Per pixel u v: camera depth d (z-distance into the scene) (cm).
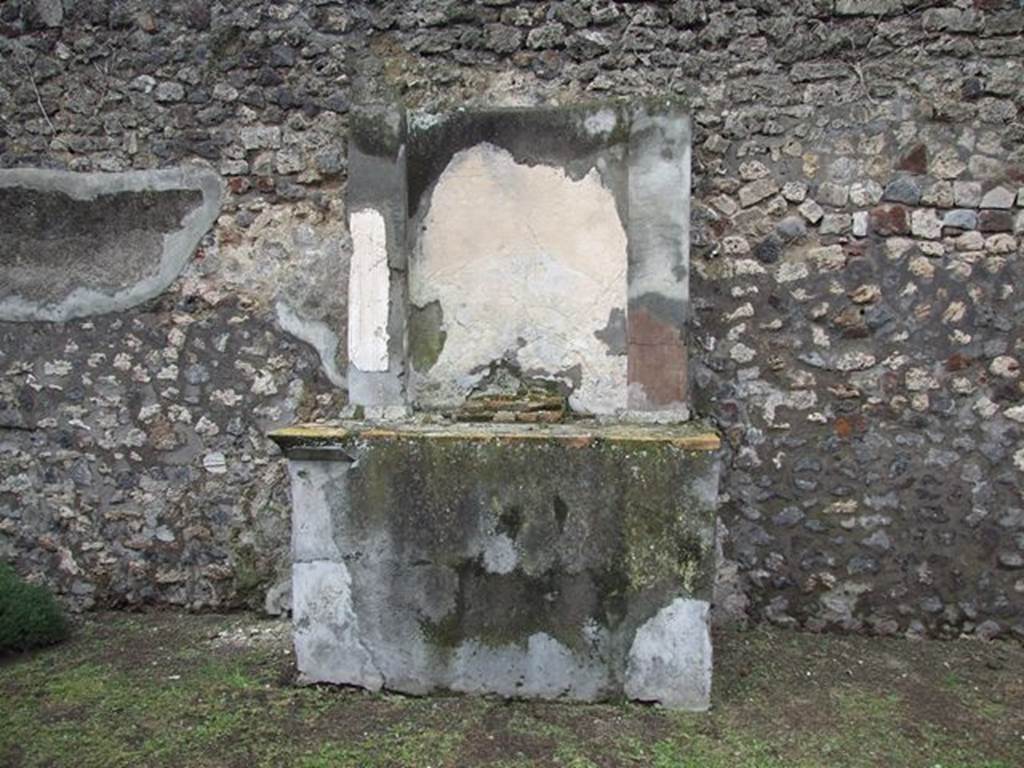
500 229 300
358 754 234
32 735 247
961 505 315
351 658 270
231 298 348
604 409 296
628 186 290
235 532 349
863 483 319
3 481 360
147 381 353
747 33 321
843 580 321
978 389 313
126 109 351
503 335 301
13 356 359
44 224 356
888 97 315
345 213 341
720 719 253
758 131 321
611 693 260
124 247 353
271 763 231
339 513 267
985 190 312
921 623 317
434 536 262
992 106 312
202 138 348
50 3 352
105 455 355
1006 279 312
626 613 258
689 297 317
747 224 323
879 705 264
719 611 326
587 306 297
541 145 296
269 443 347
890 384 317
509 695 264
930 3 312
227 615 349
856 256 318
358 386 299
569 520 257
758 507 324
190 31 348
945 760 233
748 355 324
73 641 321
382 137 296
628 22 328
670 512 254
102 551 356
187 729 249
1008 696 271
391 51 342
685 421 287
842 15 316
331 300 343
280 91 345
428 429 271
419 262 304
